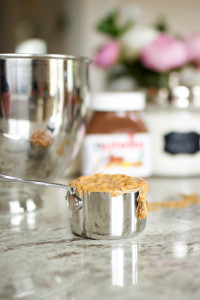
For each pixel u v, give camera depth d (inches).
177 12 63.2
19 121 19.0
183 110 28.2
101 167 26.5
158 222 20.4
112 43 33.7
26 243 18.0
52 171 20.8
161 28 35.6
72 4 77.3
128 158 26.4
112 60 33.5
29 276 15.3
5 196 21.5
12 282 15.0
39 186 21.6
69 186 18.4
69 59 19.5
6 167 20.0
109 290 14.5
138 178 18.8
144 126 26.7
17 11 83.6
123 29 34.7
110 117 26.4
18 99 18.8
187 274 15.4
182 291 14.4
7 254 17.0
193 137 28.5
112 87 37.3
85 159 26.8
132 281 15.0
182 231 19.3
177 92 28.1
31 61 18.7
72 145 20.9
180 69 33.7
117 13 35.1
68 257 16.7
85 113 21.5
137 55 33.1
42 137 19.5
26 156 19.7
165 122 28.3
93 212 17.9
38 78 18.8
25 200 21.8
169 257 16.7
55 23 80.7
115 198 17.8
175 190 25.8
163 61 31.8
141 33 33.0
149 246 17.7
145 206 18.3
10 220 20.7
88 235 18.2
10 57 18.5
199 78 44.4
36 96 18.9
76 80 20.0
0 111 18.9
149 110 28.5
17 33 84.2
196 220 20.7
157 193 25.2
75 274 15.5
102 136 26.3
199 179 28.7
